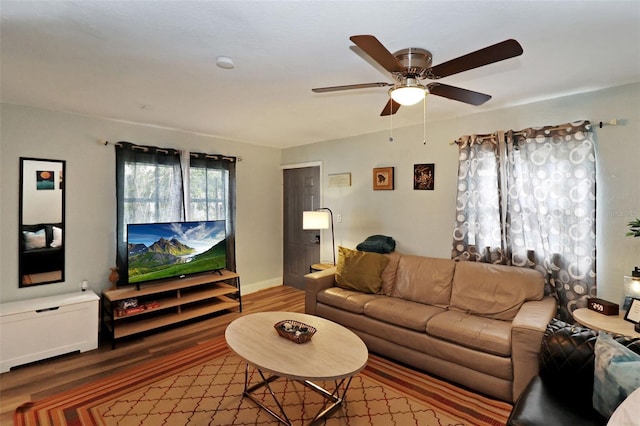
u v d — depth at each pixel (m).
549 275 2.79
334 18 1.58
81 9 1.50
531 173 2.86
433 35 1.74
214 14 1.54
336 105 3.00
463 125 3.34
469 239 3.23
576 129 2.62
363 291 3.43
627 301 2.24
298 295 4.81
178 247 3.77
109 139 3.52
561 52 1.96
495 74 2.30
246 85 2.50
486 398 2.29
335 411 2.15
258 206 5.04
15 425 2.00
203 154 4.24
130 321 3.45
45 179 3.14
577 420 1.39
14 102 2.93
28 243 3.05
